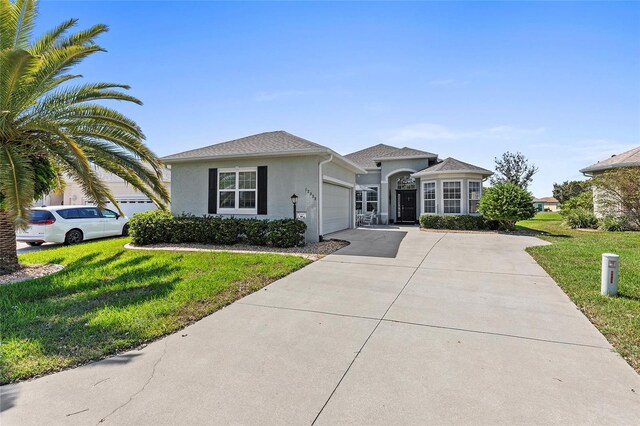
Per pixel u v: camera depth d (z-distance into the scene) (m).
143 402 2.54
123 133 7.69
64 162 7.23
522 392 2.66
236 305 4.86
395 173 21.62
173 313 4.41
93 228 13.19
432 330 3.95
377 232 14.91
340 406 2.49
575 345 3.52
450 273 6.84
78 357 3.23
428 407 2.48
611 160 17.91
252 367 3.08
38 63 6.02
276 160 11.78
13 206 5.69
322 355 3.32
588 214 17.03
